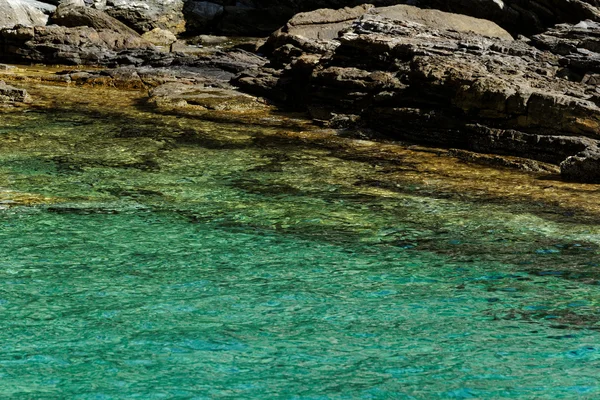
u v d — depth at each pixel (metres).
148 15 32.47
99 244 9.19
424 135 15.65
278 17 32.56
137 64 25.48
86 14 30.39
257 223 10.15
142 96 20.75
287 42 23.22
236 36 32.78
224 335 6.80
